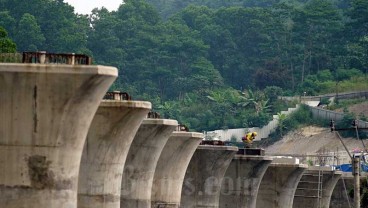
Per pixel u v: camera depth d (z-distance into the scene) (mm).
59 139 105188
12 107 104500
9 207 104938
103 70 104500
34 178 104938
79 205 126875
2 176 104938
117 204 128875
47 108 104562
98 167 126750
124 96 132750
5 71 103500
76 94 104375
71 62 108562
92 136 126000
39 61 107938
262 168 196250
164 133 145000
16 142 104812
